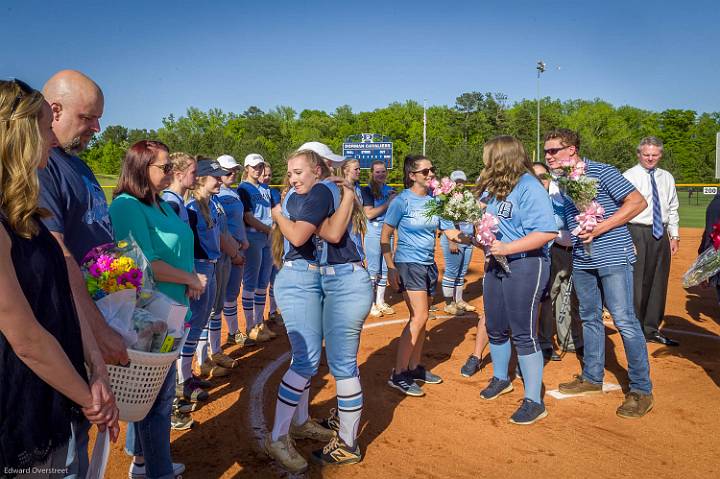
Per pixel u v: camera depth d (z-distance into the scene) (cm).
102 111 263
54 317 181
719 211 596
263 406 473
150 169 339
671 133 8881
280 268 387
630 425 436
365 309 368
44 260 179
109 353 233
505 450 397
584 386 499
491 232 418
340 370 372
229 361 568
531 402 443
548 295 587
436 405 479
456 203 443
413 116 10825
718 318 773
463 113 9994
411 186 515
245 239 638
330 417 428
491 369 574
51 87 251
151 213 342
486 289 475
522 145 438
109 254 254
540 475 363
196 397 476
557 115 10531
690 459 382
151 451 307
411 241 501
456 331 723
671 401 481
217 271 546
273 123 9775
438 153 5831
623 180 458
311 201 346
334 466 375
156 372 257
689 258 1318
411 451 397
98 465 204
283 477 360
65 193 239
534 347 440
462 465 377
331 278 363
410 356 523
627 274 460
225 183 634
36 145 173
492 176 442
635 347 458
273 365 581
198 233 474
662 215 655
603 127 9331
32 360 167
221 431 426
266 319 780
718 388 510
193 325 470
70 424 186
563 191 484
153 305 280
